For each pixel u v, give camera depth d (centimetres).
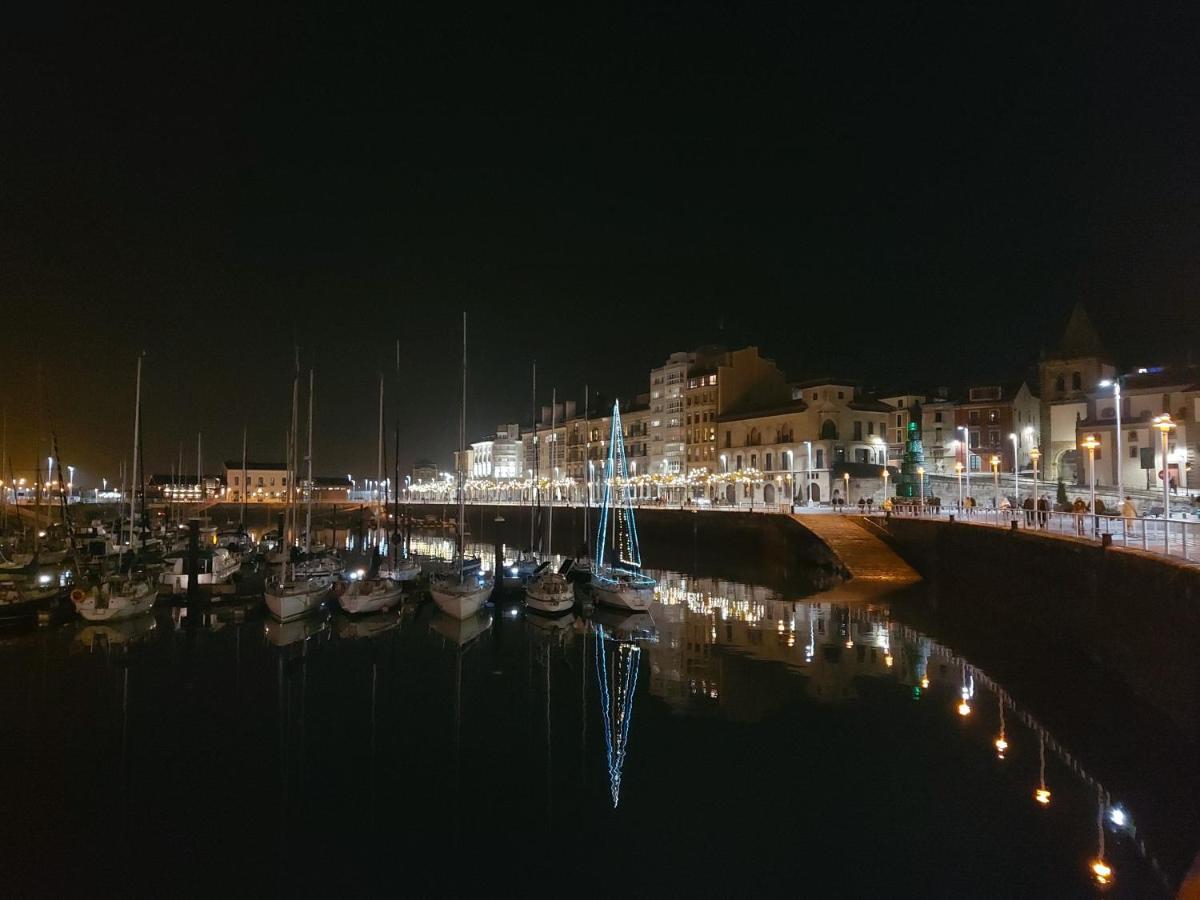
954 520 5594
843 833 2091
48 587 5153
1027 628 4050
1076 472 9281
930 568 5969
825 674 3534
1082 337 10312
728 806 2281
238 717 3169
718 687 3412
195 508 15538
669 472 13375
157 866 2023
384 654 4219
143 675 3788
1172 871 1853
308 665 3988
